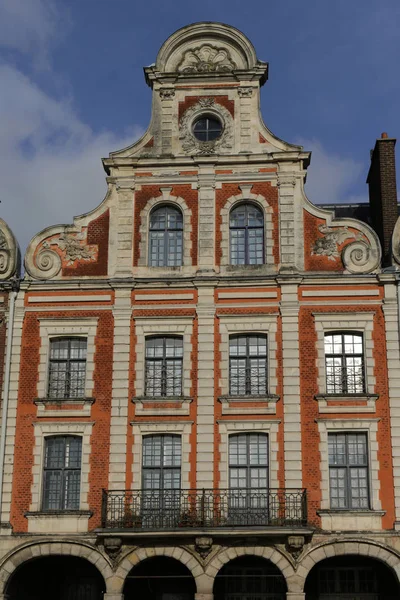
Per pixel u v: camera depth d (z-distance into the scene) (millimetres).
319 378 30344
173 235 32406
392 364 30312
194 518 29031
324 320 30891
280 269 31359
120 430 30234
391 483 29266
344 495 29484
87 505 29656
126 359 30938
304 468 29500
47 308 31688
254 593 30422
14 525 29562
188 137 33188
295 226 31891
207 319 31125
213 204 32312
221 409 30219
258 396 30156
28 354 31297
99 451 30125
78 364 31312
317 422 29891
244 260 31906
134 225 32375
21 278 32062
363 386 30375
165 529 28250
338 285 31188
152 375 30969
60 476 30281
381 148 34688
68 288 31750
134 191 32719
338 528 28875
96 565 28938
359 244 31531
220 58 33938
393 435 29656
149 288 31578
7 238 32500
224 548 28672
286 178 32375
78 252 32188
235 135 33031
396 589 29828
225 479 29562
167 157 32750
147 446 30328
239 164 32625
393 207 34062
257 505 29328
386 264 32750
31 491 29891
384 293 31016
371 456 29531
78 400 30547
